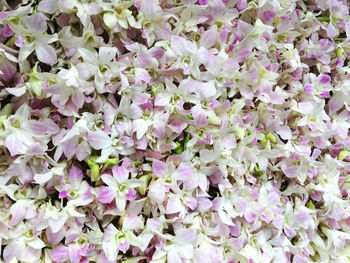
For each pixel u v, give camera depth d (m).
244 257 0.46
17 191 0.38
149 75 0.43
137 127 0.40
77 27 0.40
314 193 0.53
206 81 0.44
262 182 0.49
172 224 0.43
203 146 0.44
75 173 0.39
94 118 0.40
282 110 0.50
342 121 0.55
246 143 0.46
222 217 0.44
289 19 0.49
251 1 0.47
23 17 0.36
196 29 0.44
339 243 0.52
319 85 0.52
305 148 0.50
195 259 0.42
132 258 0.41
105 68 0.39
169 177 0.42
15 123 0.37
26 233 0.38
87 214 0.41
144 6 0.40
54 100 0.37
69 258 0.39
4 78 0.38
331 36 0.54
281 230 0.48
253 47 0.47
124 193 0.39
